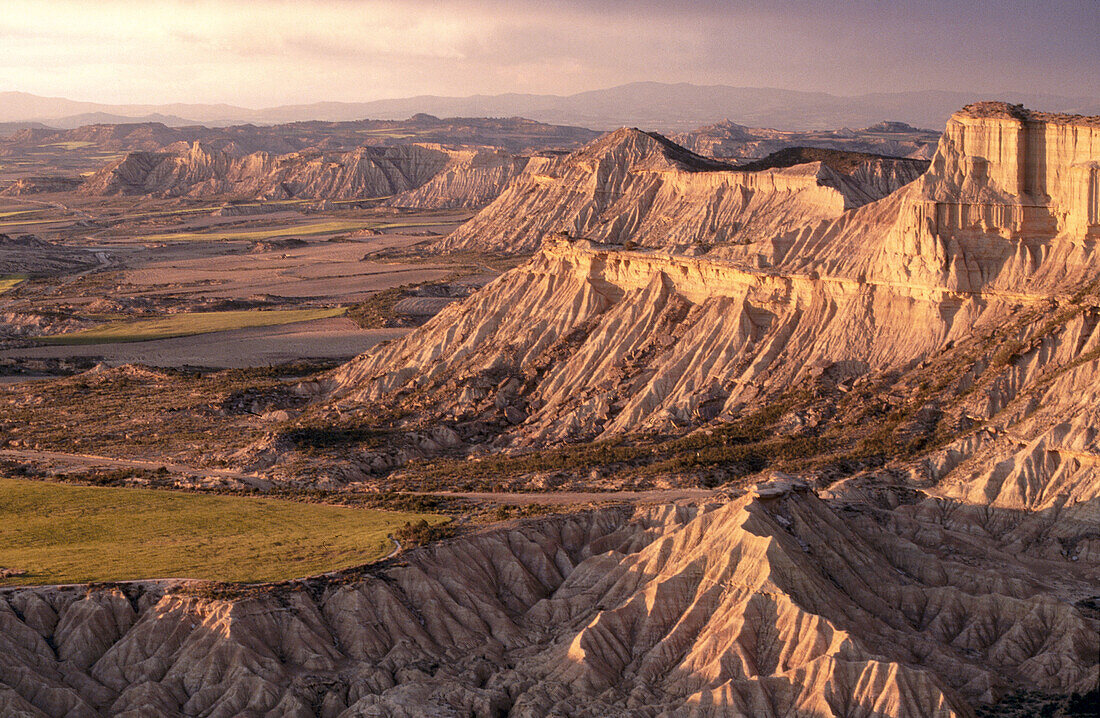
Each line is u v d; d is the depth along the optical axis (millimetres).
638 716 77375
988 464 110062
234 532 106438
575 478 127500
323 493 124875
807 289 148125
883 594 90812
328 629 88625
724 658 80500
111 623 87750
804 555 88188
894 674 75312
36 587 90125
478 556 98188
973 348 127812
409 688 81375
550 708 79688
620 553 97188
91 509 114500
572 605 92812
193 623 86812
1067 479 104375
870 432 125625
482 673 85938
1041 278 128125
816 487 113125
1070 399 111750
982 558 98188
